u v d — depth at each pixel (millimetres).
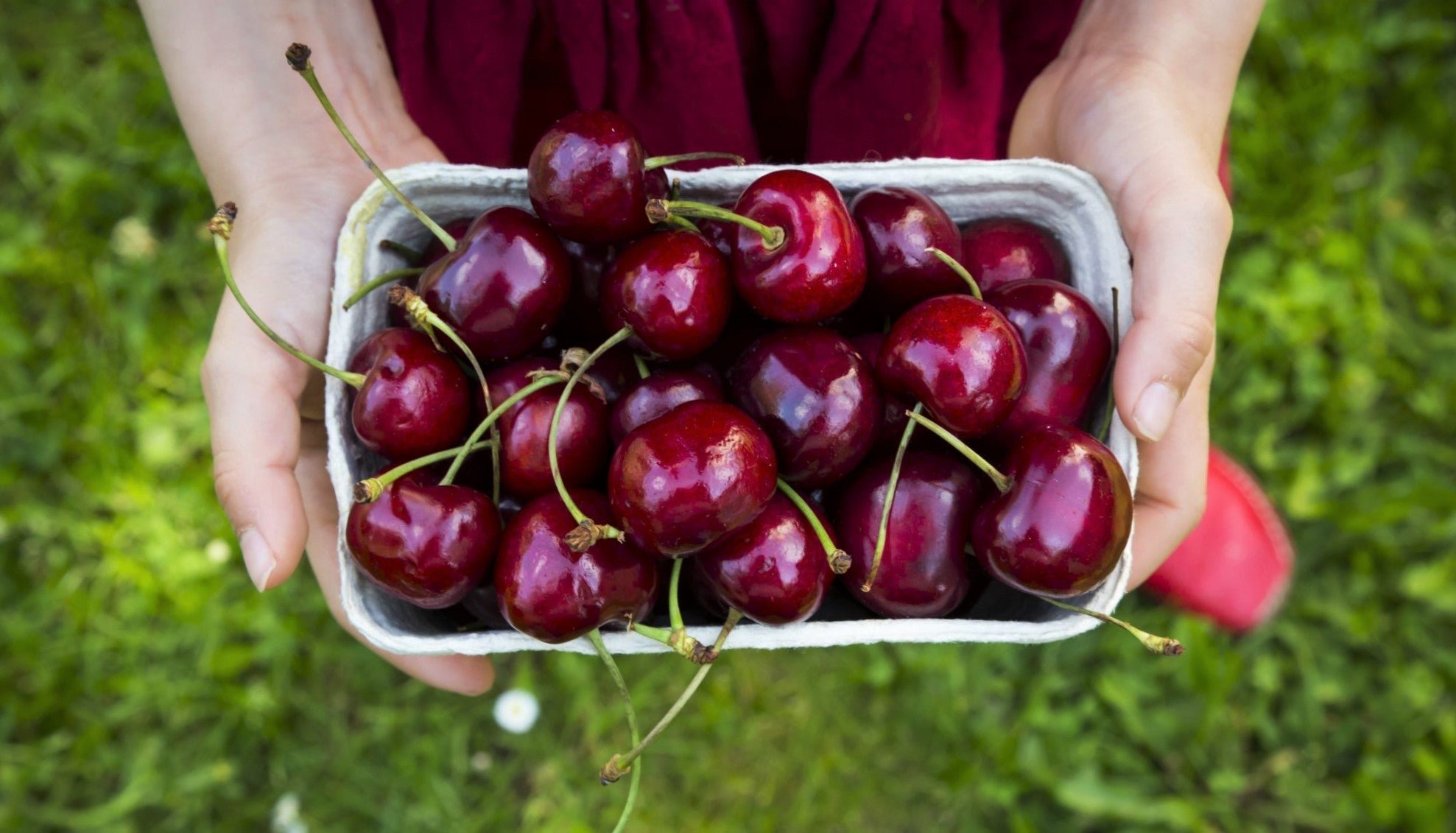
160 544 606
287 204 377
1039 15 414
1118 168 380
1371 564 617
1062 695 598
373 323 340
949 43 402
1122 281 340
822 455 312
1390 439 632
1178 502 398
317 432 393
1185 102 389
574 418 321
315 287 369
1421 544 616
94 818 585
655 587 314
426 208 338
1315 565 622
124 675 596
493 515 315
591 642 318
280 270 368
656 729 308
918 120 410
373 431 314
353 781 591
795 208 308
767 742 589
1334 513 615
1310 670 602
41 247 646
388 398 312
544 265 316
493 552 315
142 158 657
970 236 351
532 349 339
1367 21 691
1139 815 574
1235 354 631
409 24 389
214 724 598
